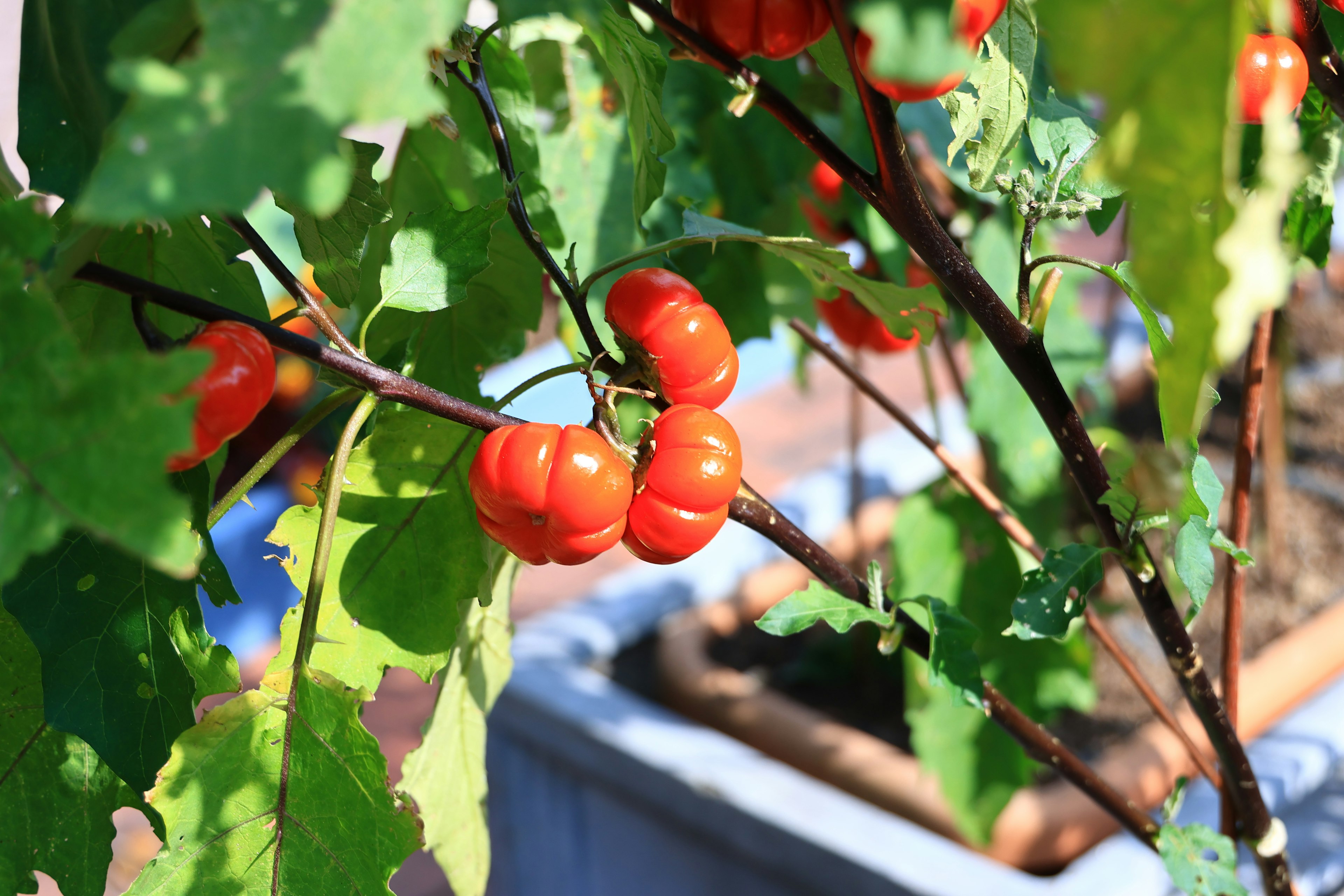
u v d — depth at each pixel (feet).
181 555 1.25
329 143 1.25
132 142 1.23
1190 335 1.31
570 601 6.82
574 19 1.50
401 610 1.81
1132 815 2.12
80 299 1.77
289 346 1.56
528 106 2.15
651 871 4.18
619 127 2.45
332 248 1.79
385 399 1.65
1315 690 4.50
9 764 1.77
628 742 4.05
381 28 1.27
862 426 7.83
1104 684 4.67
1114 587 5.01
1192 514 1.69
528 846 4.62
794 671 4.98
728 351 1.75
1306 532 5.42
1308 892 3.47
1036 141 1.77
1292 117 1.86
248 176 1.24
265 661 6.48
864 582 1.90
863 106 1.57
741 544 5.47
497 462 1.61
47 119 1.57
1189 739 2.35
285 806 1.68
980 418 3.38
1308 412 6.37
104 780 1.78
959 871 3.36
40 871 1.79
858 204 2.81
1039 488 3.49
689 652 4.84
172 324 1.83
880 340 3.20
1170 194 1.30
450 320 2.13
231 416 1.46
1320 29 1.76
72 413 1.27
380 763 1.66
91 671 1.69
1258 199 1.28
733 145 2.57
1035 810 3.78
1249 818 2.11
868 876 3.45
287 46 1.26
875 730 4.60
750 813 3.70
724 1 1.57
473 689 2.15
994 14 1.42
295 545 1.78
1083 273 3.42
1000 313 1.70
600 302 2.47
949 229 3.09
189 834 1.66
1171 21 1.28
